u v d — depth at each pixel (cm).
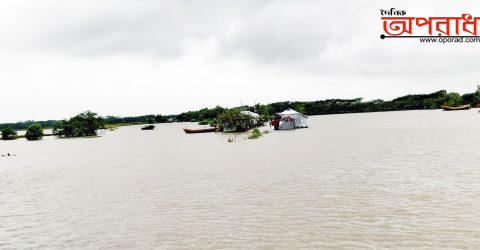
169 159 4656
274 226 1759
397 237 1543
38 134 12700
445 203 1970
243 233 1692
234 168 3519
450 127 7631
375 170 3011
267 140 6650
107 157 5462
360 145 5016
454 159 3350
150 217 2031
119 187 2931
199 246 1575
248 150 5103
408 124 9725
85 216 2144
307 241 1555
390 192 2261
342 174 2909
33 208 2422
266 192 2436
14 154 6969
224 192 2509
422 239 1507
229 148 5588
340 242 1524
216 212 2044
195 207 2172
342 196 2230
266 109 17262
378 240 1523
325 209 1981
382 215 1831
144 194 2605
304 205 2078
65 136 12938
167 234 1744
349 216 1844
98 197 2616
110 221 2009
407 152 4009
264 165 3597
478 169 2817
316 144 5444
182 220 1939
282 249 1491
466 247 1412
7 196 2884
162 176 3319
